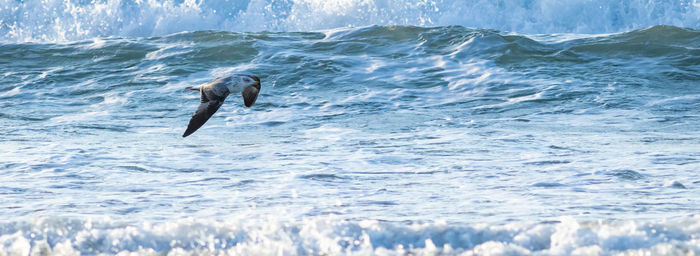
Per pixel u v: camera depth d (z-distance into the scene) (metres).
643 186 31.73
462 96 68.88
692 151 42.22
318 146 46.47
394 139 49.50
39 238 20.70
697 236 20.06
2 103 67.75
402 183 33.56
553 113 61.06
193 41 92.06
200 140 49.72
